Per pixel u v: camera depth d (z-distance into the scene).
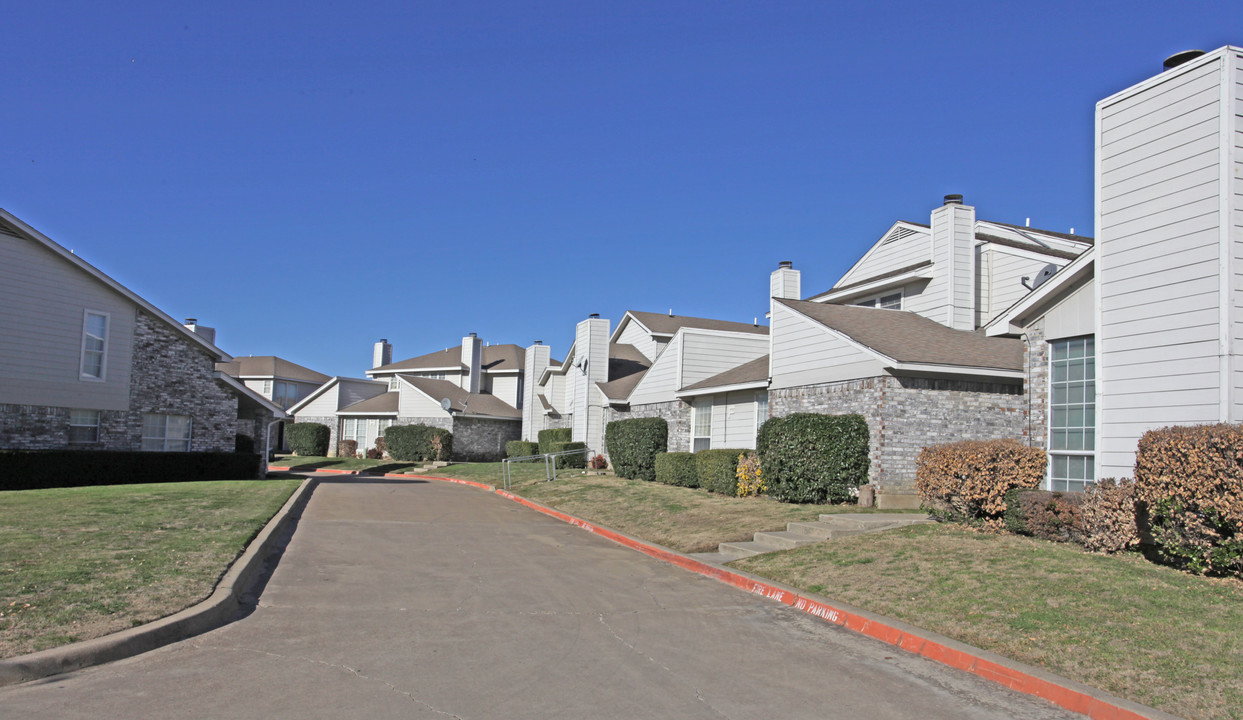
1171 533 8.99
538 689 6.19
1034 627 7.50
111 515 14.00
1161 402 10.63
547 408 41.50
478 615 8.70
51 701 5.59
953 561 10.12
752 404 21.98
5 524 12.39
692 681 6.51
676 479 22.78
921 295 21.45
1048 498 11.05
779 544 12.91
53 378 23.33
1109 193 11.58
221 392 27.66
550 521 18.55
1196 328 10.25
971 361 16.48
